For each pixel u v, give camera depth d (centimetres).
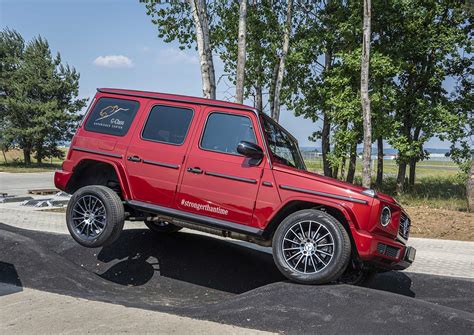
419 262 874
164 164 614
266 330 480
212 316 509
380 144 2777
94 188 627
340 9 2495
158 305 562
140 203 621
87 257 768
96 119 668
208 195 592
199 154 604
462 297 668
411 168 2789
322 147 2800
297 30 2575
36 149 4866
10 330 454
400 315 482
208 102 620
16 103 4522
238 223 579
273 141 613
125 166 632
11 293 587
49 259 686
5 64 4928
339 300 509
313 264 543
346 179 2736
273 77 2653
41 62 4688
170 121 631
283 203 560
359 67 2222
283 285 549
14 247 704
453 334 453
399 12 2381
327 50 2612
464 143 2453
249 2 2141
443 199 2155
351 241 552
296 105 2742
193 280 724
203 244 807
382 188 2753
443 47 2402
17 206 1482
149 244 788
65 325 470
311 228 550
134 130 641
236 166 586
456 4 2409
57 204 1541
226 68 2486
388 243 552
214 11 1994
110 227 611
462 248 1061
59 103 4781
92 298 575
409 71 2520
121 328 463
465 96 2511
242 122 600
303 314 497
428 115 2400
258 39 2286
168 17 1923
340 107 2319
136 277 725
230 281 731
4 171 4031
